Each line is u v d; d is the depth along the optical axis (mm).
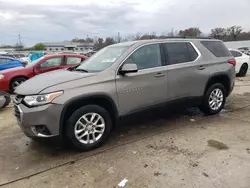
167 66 4309
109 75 3711
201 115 5289
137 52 4070
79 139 3529
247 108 5797
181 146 3688
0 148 3881
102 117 3703
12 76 8227
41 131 3303
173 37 4785
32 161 3404
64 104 3293
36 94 3248
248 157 3281
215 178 2803
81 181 2855
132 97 3920
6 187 2799
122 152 3559
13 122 5246
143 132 4344
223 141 3834
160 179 2822
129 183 2770
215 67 5012
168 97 4359
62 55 8883
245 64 12000
